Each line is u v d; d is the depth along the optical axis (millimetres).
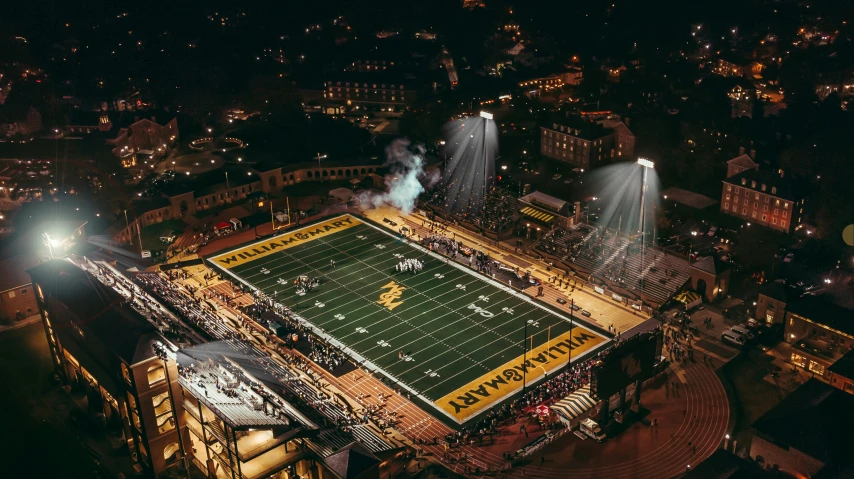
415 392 124938
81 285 122375
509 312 147875
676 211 181500
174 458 111812
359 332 142000
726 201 176125
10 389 126312
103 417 120250
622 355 109062
